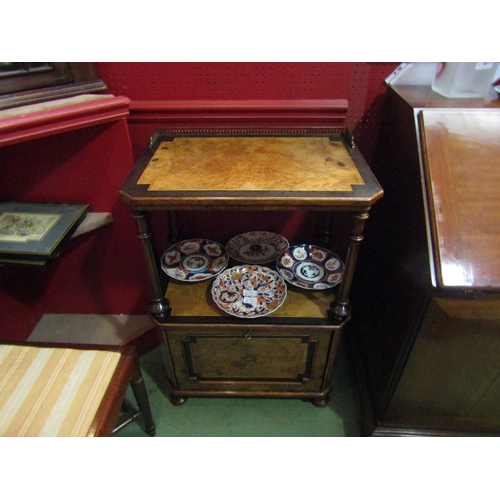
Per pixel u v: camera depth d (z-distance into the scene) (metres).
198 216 1.43
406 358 1.00
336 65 1.14
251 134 1.14
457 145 0.90
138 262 1.42
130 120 1.23
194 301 1.19
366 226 1.44
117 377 0.94
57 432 0.82
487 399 1.07
